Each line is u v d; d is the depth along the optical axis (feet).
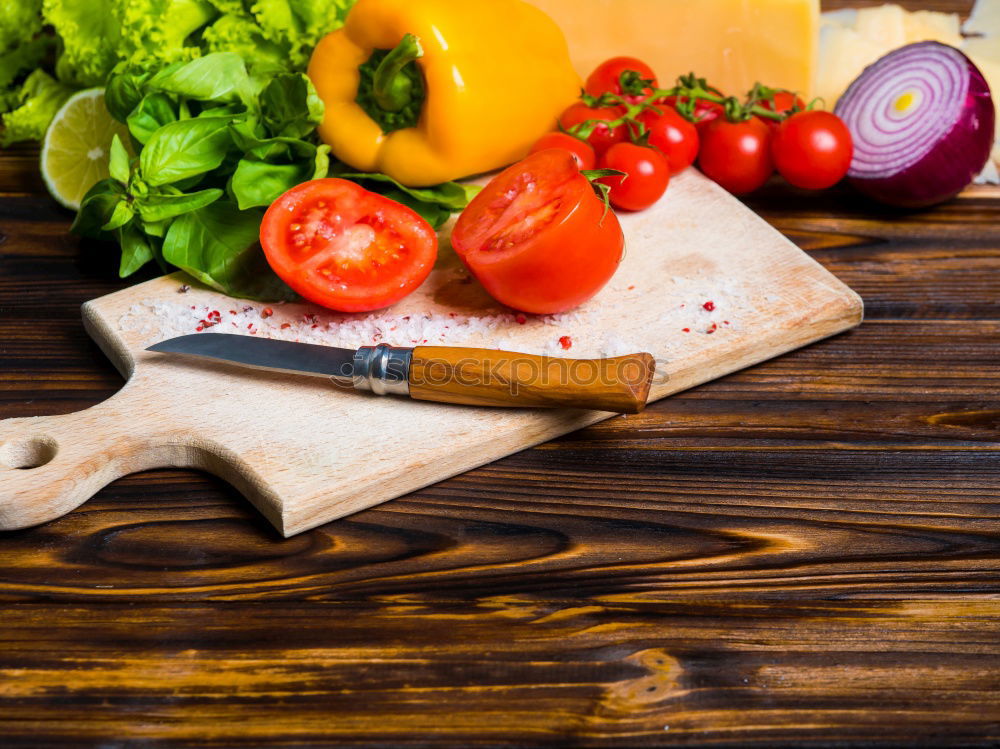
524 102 2.08
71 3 2.14
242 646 1.46
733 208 2.04
